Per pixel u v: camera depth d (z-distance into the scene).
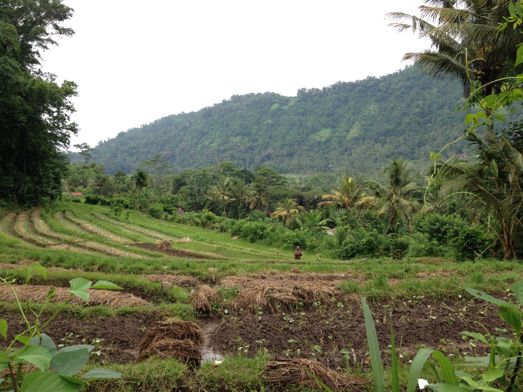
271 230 29.97
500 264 10.90
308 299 6.68
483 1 13.62
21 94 28.77
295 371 3.37
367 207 31.73
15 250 11.57
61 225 24.36
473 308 6.44
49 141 34.12
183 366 3.56
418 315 6.04
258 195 57.53
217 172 81.94
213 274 9.59
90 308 5.88
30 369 2.88
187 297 7.26
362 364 4.24
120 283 7.79
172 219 43.53
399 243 21.02
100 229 26.72
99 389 3.15
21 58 33.97
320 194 61.69
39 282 7.88
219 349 4.75
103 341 4.93
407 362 4.29
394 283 7.91
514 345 1.64
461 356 4.42
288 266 11.33
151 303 6.68
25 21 35.25
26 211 31.08
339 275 9.45
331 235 27.44
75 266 10.07
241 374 3.43
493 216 13.91
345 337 5.06
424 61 15.52
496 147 12.40
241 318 5.89
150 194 51.03
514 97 1.84
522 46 1.64
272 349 4.73
